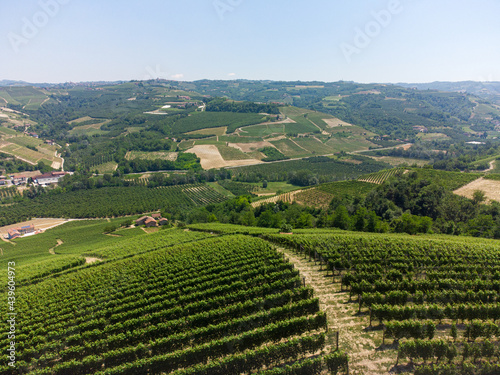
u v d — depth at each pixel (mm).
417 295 31094
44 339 33469
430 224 75000
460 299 31047
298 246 51312
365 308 31656
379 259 41906
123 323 33625
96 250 73438
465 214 84375
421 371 23172
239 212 118188
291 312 30828
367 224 77875
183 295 38125
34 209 145875
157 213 131375
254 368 25594
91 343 30969
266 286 36250
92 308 38219
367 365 24422
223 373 25453
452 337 26609
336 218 83688
